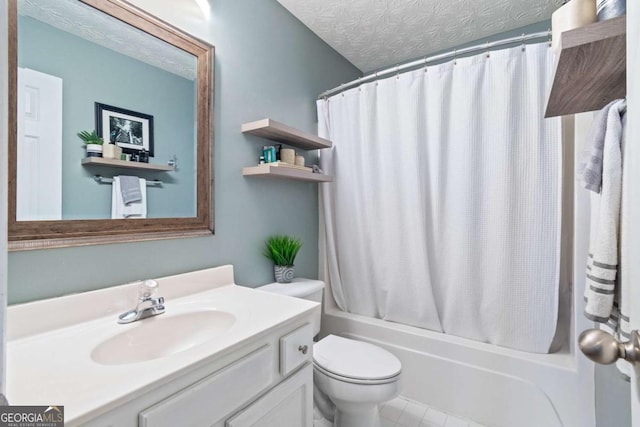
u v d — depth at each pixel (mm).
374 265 1940
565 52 725
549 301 1467
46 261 903
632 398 444
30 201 866
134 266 1106
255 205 1618
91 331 883
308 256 2027
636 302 437
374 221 1913
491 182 1554
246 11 1550
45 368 669
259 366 862
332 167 2057
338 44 2162
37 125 880
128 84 1091
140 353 920
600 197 871
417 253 1763
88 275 990
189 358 704
